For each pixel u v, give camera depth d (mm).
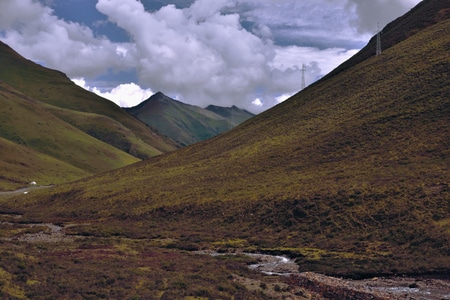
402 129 90125
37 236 71125
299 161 96062
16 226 85688
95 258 45969
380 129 94938
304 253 53062
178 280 35344
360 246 52500
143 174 135000
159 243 64438
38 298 27719
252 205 75938
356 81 139125
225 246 60719
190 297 30844
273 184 84500
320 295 34750
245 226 70500
